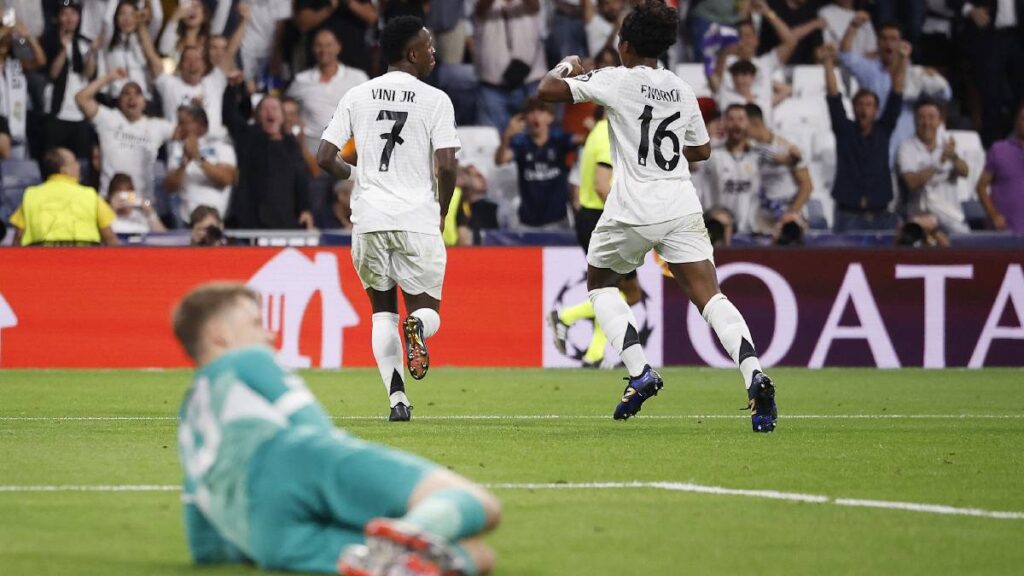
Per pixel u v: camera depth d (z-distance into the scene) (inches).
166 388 1315.2
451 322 1635.1
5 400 1174.3
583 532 531.8
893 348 1676.9
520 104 1973.4
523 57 1964.8
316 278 1612.9
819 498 627.8
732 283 1662.2
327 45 1904.5
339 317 1616.6
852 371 1616.6
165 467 716.7
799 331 1668.3
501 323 1638.8
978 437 910.4
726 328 918.4
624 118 920.3
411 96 963.3
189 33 1900.8
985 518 579.5
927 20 2074.3
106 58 1897.1
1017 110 2034.9
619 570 462.0
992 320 1686.8
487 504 385.4
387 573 352.5
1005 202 1952.5
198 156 1854.1
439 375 1510.8
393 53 971.3
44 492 626.8
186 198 1856.5
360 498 391.9
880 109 1973.4
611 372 1569.9
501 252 1641.2
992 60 2043.6
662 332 1657.2
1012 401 1235.2
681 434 900.6
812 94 1980.8
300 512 404.8
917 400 1242.0
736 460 762.2
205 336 423.5
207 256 1615.4
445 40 1964.8
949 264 1681.8
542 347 1641.2
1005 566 479.5
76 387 1322.6
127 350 1612.9
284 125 1856.5
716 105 1962.4
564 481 671.1
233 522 414.3
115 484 653.9
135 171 1870.1
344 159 1085.1
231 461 410.0
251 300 430.3
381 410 1090.1
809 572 464.1
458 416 1045.2
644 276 1654.8
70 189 1696.6
